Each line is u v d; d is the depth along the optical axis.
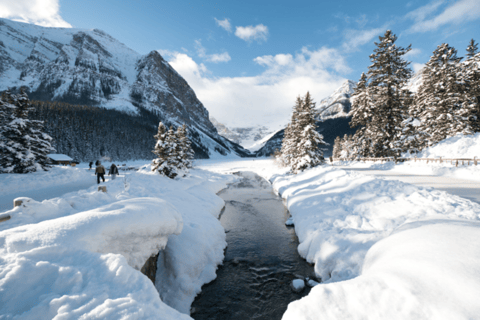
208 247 7.94
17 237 3.39
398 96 26.61
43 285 2.79
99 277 3.04
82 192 10.62
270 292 6.66
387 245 4.46
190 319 2.98
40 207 5.44
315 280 6.96
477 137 20.48
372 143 29.00
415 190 8.73
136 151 96.56
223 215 14.16
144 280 3.26
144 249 4.95
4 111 18.98
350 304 3.22
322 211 10.05
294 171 26.14
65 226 3.84
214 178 29.61
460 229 3.85
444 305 2.58
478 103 27.14
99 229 4.01
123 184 13.80
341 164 32.66
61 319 2.35
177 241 7.16
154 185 16.17
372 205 8.79
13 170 17.64
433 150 23.39
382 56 27.50
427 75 30.83
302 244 8.65
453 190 10.37
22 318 2.33
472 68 27.89
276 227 11.80
